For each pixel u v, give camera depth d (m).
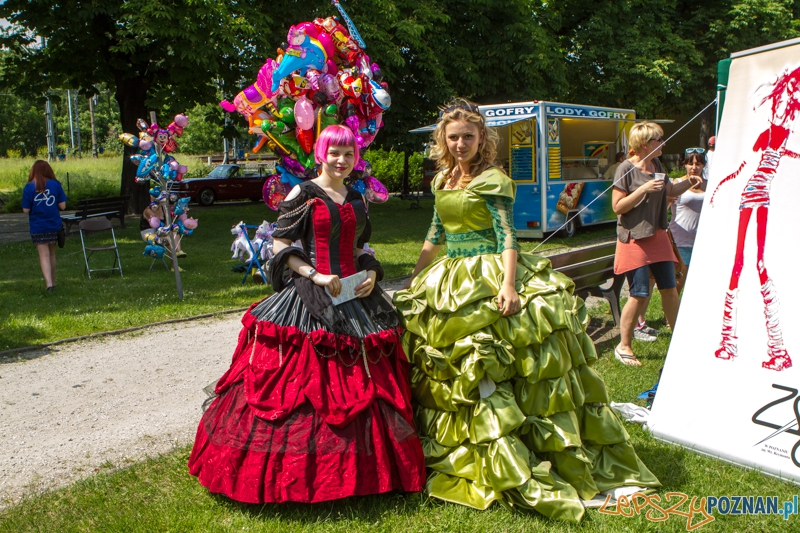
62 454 3.85
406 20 14.94
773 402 3.32
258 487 2.88
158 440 4.03
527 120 13.20
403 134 16.73
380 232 14.97
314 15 14.26
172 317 7.18
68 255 11.78
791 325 3.32
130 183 18.16
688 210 5.90
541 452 3.09
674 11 20.83
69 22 13.95
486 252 3.15
